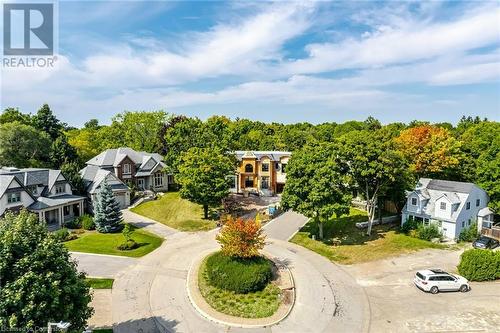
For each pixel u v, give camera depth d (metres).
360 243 41.47
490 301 28.23
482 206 45.97
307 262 35.84
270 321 25.22
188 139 63.56
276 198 61.41
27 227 18.72
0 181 42.69
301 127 148.50
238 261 30.52
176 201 57.97
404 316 26.08
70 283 18.50
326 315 26.22
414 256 37.56
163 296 28.09
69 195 50.59
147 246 39.38
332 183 39.31
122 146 80.06
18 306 16.38
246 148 92.25
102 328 23.55
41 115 74.81
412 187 44.78
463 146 58.91
